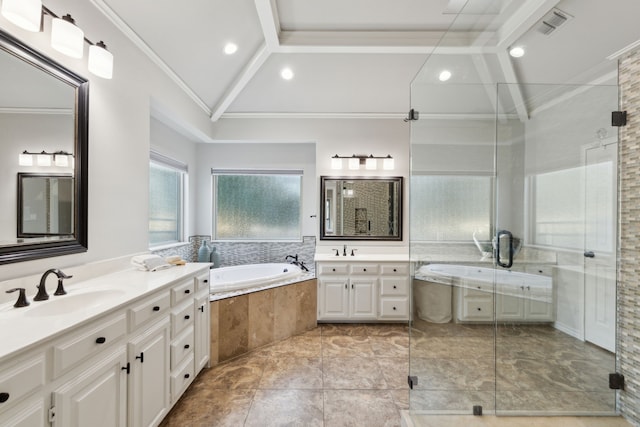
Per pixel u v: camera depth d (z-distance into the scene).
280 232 4.31
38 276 1.40
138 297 1.40
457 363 2.31
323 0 2.30
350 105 3.65
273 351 2.72
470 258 2.68
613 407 1.86
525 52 2.27
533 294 2.70
